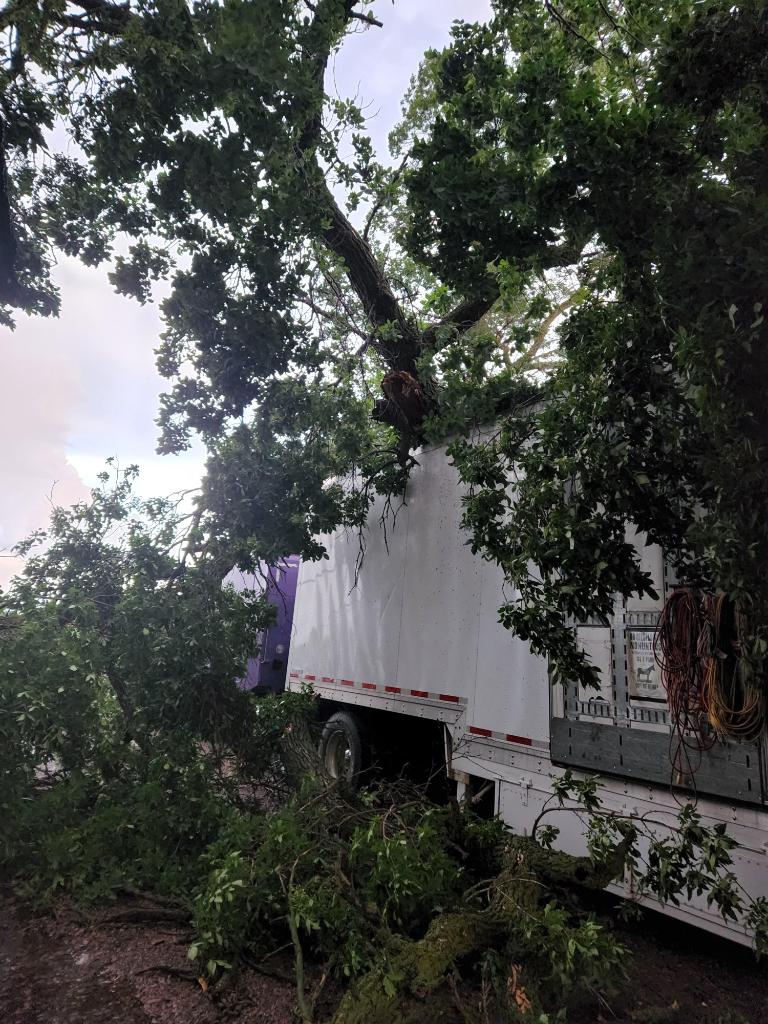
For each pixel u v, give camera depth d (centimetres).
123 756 458
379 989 274
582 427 347
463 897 342
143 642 484
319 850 382
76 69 412
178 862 409
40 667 435
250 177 397
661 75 301
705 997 325
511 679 461
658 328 325
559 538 335
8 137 469
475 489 533
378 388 795
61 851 394
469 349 555
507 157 355
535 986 285
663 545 331
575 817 396
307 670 757
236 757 516
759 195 263
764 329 249
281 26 357
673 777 337
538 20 412
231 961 327
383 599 635
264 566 985
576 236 341
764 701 280
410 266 747
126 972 326
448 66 422
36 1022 284
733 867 311
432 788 556
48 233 577
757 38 275
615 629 383
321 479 613
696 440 314
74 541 539
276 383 568
